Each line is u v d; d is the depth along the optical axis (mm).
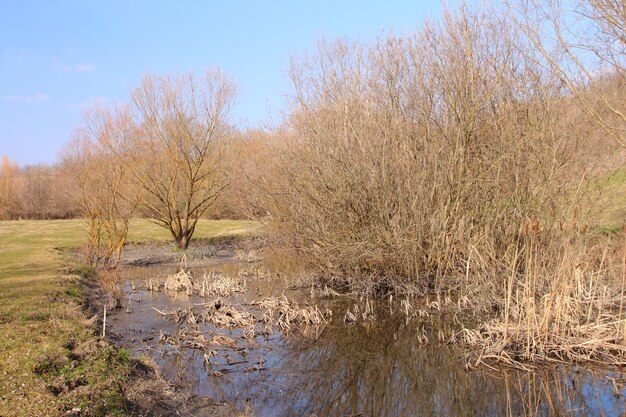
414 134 15102
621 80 12352
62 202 45750
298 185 15414
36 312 9977
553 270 11758
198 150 24375
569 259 9320
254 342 10398
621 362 8688
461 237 13695
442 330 11203
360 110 15531
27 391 6293
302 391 8000
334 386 8273
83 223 35625
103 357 7938
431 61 15039
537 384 8180
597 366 8766
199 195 26047
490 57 14375
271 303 13055
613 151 13453
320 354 9766
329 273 15961
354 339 10703
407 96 15359
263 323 11844
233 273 19047
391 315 12562
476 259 12766
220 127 24938
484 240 13125
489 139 14266
